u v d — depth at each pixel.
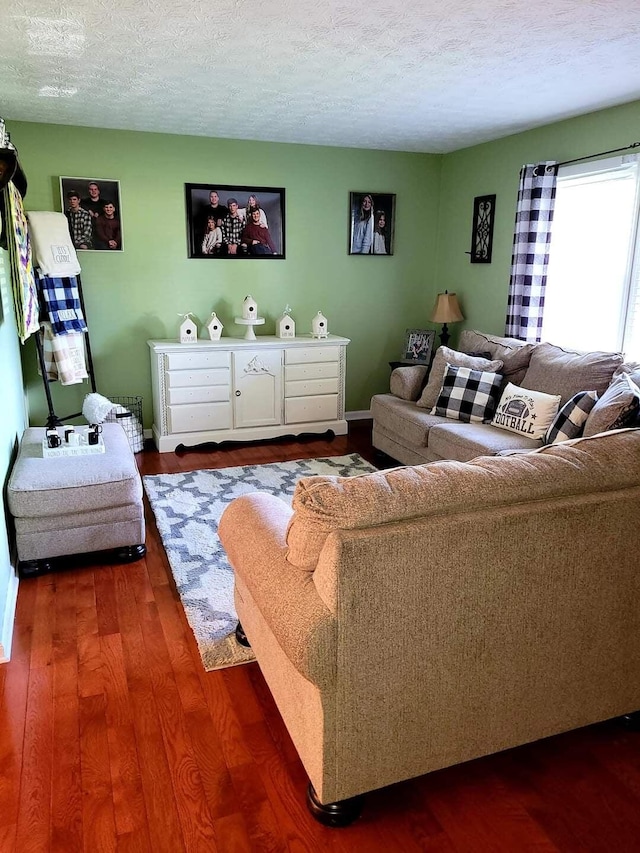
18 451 3.45
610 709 1.94
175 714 2.07
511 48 2.82
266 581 1.65
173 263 5.00
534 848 1.61
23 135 4.44
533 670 1.75
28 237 3.86
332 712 1.53
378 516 1.48
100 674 2.28
